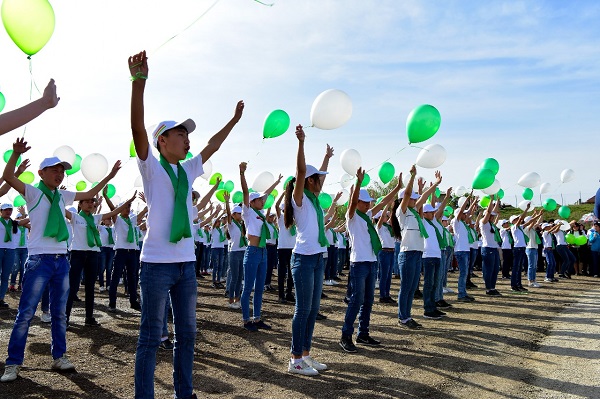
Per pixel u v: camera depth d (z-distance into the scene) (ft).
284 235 32.09
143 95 9.79
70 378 15.37
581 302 32.09
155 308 10.44
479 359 17.58
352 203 18.61
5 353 18.37
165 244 10.50
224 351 18.89
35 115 8.07
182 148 11.01
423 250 24.03
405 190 23.13
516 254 38.50
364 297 19.86
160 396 13.75
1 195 15.99
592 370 15.96
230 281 29.45
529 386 14.40
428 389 14.25
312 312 16.37
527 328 23.12
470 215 37.73
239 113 12.70
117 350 18.97
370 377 15.48
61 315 16.15
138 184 26.94
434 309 26.27
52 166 15.88
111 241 36.24
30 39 13.17
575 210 84.94
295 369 15.85
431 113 20.56
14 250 29.73
